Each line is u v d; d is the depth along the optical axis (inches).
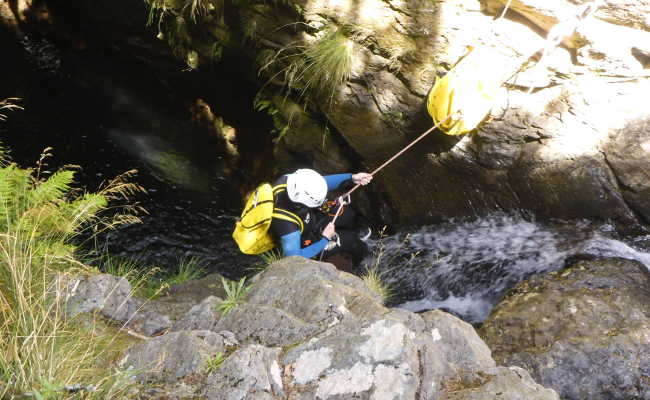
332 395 79.3
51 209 140.2
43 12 319.0
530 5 158.1
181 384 83.9
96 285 114.7
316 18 185.6
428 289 195.0
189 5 221.1
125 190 262.7
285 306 98.3
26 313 94.1
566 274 149.5
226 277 235.6
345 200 173.8
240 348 87.4
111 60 301.3
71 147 283.3
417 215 208.1
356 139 200.4
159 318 112.4
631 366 117.2
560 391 118.9
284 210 146.7
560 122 167.5
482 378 85.2
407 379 78.4
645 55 154.2
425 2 171.5
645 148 158.4
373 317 85.6
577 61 162.6
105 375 86.7
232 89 248.2
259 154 257.1
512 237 185.5
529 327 134.2
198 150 279.1
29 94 306.8
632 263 148.9
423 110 183.2
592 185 168.1
